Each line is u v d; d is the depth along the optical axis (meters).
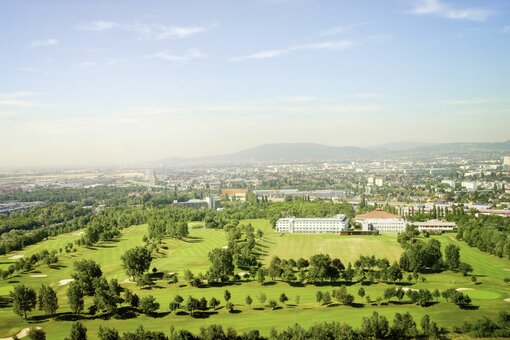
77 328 160.00
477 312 187.25
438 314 184.88
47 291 196.12
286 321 183.50
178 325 184.25
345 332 154.75
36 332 160.12
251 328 176.75
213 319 190.25
